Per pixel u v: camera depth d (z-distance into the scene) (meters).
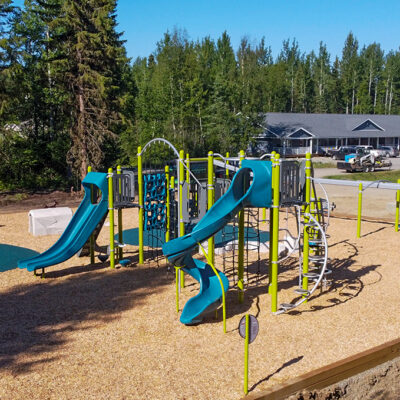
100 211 12.20
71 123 34.72
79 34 29.72
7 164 33.78
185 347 7.64
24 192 31.38
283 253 13.78
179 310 9.34
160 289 10.66
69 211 17.47
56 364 7.05
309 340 7.91
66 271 12.20
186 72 51.72
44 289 10.70
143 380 6.55
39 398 6.11
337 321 8.77
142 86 59.44
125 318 8.93
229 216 8.62
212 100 51.69
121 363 7.07
